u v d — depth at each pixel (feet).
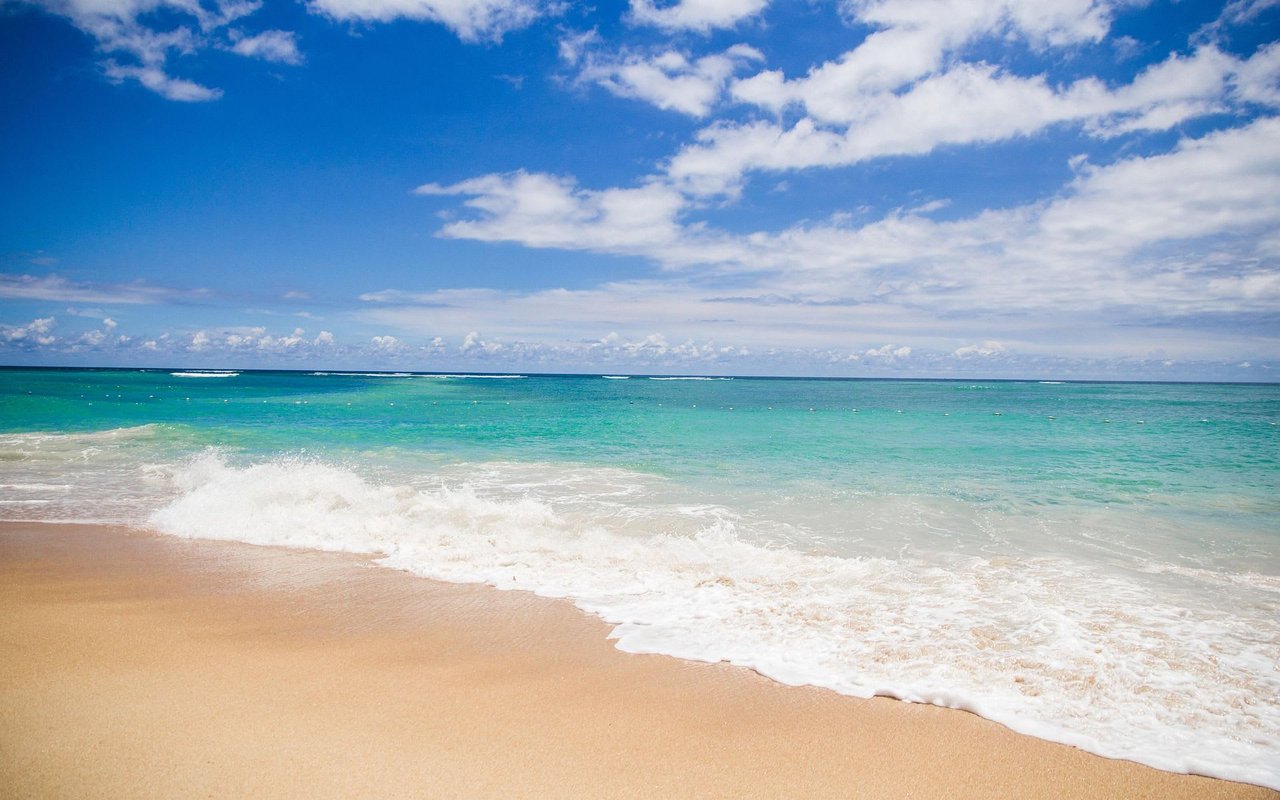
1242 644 19.16
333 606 22.29
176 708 14.52
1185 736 14.32
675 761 13.14
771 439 73.92
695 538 31.60
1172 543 31.27
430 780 12.11
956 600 23.04
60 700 14.67
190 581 24.85
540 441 70.44
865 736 14.25
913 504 39.47
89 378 258.16
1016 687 16.48
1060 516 36.70
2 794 11.00
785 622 21.01
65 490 42.19
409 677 16.74
